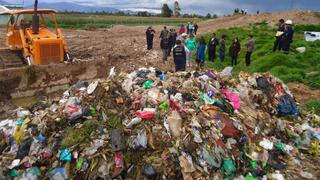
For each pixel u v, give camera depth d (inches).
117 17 3051.2
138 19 2755.9
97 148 292.5
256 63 692.1
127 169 286.7
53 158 295.0
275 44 743.7
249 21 1402.6
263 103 383.2
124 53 843.4
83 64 541.0
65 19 2140.7
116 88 345.7
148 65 711.1
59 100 365.7
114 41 1052.5
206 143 301.1
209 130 311.3
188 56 653.9
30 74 498.9
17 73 490.0
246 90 381.4
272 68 653.3
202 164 289.7
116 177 282.2
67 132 305.9
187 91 351.9
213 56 715.4
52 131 312.5
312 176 312.7
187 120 313.3
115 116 317.7
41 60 562.9
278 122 371.6
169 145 292.8
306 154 353.4
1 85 480.4
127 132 301.7
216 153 299.7
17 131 321.7
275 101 394.3
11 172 293.7
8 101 483.5
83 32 1352.1
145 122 307.1
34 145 304.2
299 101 498.0
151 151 292.8
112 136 295.3
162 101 329.7
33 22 583.5
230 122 327.3
